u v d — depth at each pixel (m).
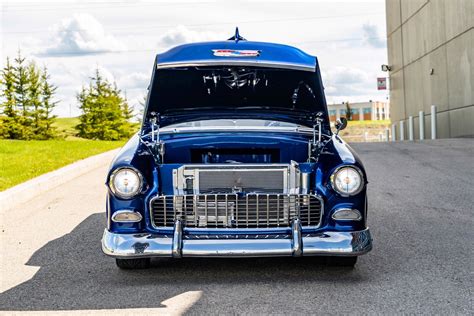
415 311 3.15
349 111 72.06
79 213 6.50
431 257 4.30
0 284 3.84
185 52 4.91
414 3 21.14
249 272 4.00
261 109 5.18
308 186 3.68
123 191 3.59
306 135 4.29
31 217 6.34
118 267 4.15
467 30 16.28
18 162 10.76
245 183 3.66
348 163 3.67
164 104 5.07
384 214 5.98
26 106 49.09
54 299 3.48
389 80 25.52
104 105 55.50
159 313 3.19
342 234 3.62
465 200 6.61
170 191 3.66
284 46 5.08
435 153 11.31
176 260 4.34
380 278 3.80
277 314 3.14
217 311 3.20
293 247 3.53
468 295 3.40
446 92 18.17
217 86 5.03
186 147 3.96
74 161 11.16
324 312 3.16
